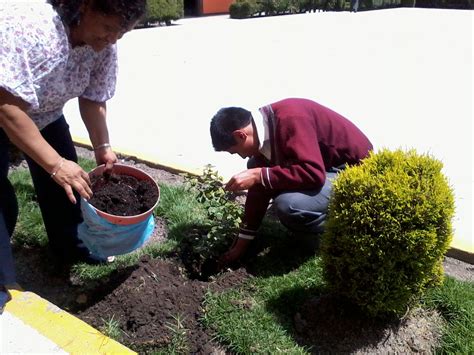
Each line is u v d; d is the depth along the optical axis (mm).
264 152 3490
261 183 3381
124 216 3066
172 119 7805
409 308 3072
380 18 23562
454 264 3883
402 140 6871
